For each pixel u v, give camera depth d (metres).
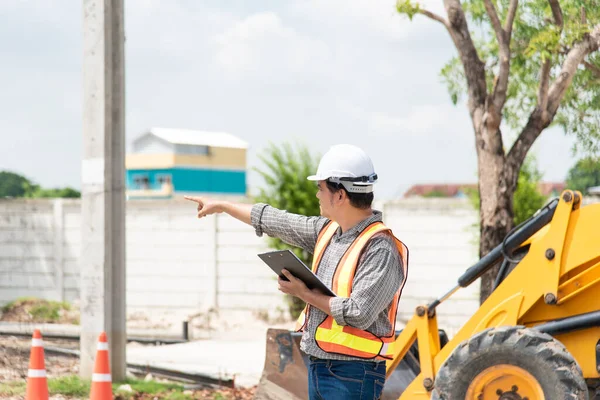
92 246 10.56
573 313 6.58
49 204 21.61
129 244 21.36
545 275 6.57
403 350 7.27
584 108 13.80
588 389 6.61
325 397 4.44
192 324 19.47
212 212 5.28
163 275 21.02
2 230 21.95
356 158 4.55
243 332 18.45
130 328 19.02
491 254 6.95
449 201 18.83
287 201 18.94
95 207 10.55
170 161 54.50
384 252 4.38
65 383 10.20
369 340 4.41
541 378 6.17
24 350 12.75
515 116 14.48
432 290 18.97
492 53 14.47
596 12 12.89
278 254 4.36
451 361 6.40
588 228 6.52
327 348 4.43
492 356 6.29
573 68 12.75
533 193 17.27
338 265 4.50
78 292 21.33
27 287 21.73
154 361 13.48
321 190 4.60
